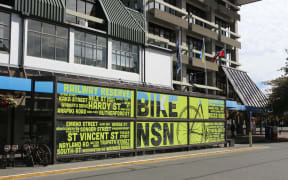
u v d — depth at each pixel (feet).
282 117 121.29
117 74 71.15
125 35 73.10
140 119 46.24
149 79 79.00
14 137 50.19
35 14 55.62
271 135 92.79
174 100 52.47
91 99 39.91
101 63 68.80
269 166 36.86
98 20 69.92
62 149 36.42
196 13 128.57
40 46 57.21
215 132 61.11
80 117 38.32
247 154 51.90
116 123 42.83
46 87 40.24
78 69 62.95
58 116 36.11
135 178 28.53
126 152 43.80
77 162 38.60
